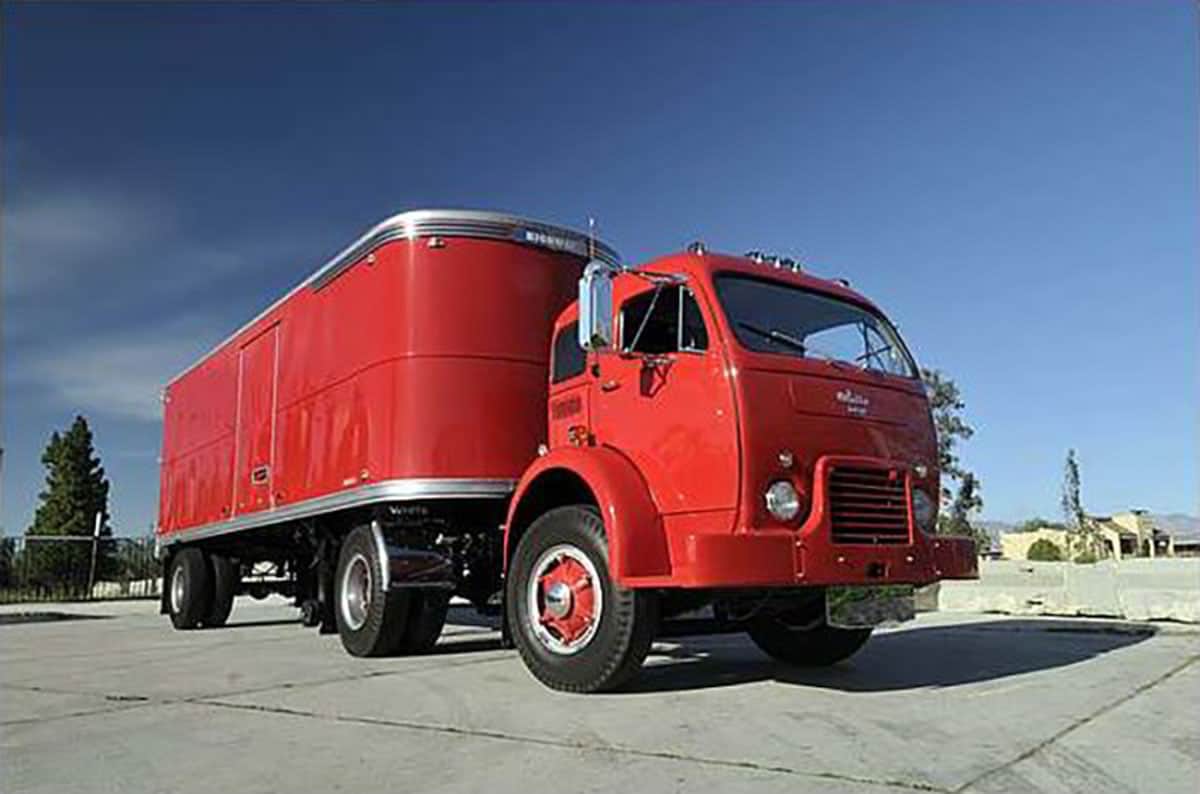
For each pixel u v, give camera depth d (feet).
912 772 12.91
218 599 42.73
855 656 25.58
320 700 19.34
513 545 21.67
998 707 17.69
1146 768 13.16
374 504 27.35
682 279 19.70
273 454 34.24
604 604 19.11
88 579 78.43
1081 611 43.78
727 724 16.12
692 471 18.53
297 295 33.40
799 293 20.45
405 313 26.45
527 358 27.07
